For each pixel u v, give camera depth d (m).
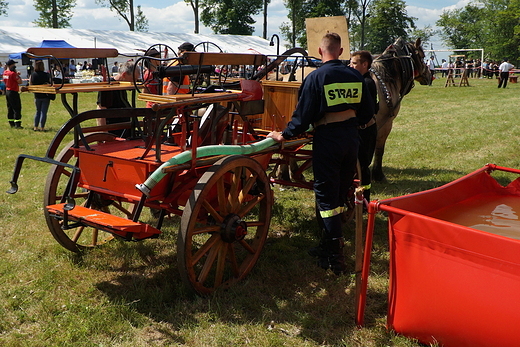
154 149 3.45
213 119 3.50
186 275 2.96
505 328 2.18
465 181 3.39
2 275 3.45
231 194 3.26
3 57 24.55
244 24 60.38
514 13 57.22
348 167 3.45
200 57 3.00
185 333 2.78
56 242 4.06
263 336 2.76
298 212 5.04
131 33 31.45
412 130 10.76
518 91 22.14
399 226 2.53
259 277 3.51
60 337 2.69
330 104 3.17
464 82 28.06
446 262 2.35
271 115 4.38
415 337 2.61
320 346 2.68
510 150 8.34
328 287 3.39
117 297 3.14
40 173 6.48
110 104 4.75
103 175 3.22
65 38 28.31
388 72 5.59
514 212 3.18
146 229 2.86
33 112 14.30
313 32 5.40
